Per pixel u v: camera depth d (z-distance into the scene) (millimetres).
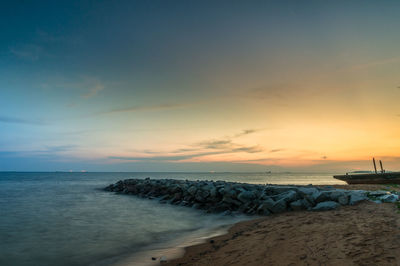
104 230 12078
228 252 7410
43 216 15836
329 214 11031
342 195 13367
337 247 6195
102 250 9000
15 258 8195
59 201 24344
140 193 31438
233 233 10258
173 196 25125
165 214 16703
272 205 14344
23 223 13648
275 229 9562
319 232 7965
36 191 36750
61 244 9742
